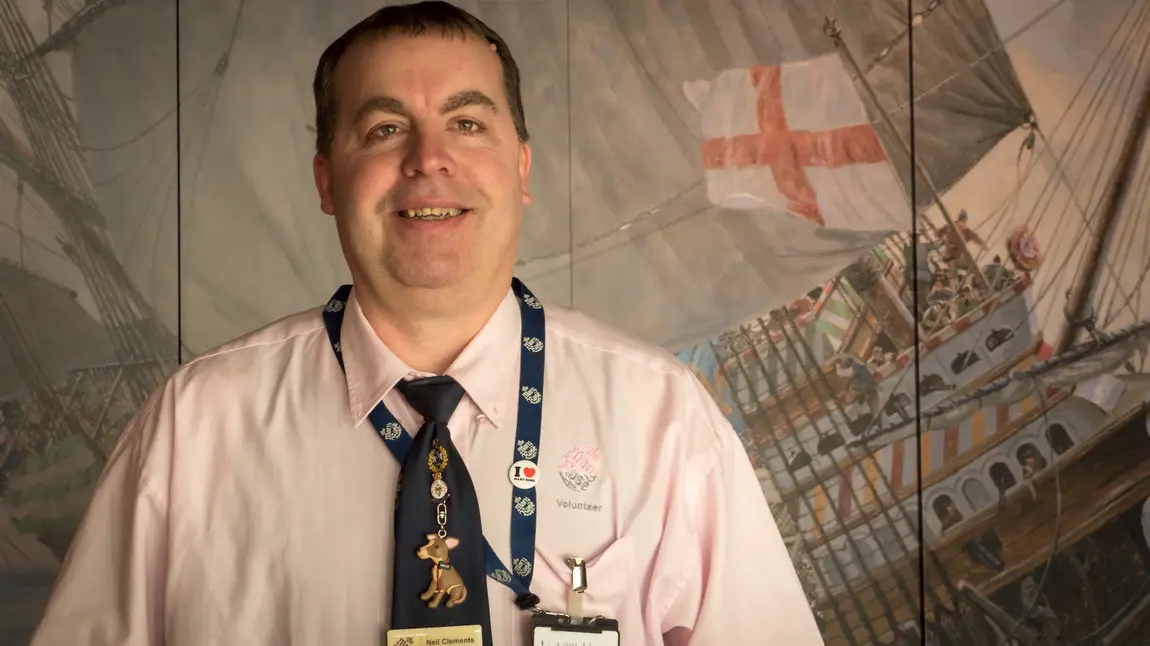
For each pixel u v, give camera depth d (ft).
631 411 4.24
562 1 9.08
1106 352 9.09
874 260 9.09
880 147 9.12
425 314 4.06
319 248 8.87
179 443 4.02
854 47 9.15
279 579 3.81
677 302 9.03
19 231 8.71
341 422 4.04
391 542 3.82
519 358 4.30
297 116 8.91
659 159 9.07
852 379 9.02
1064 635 8.92
